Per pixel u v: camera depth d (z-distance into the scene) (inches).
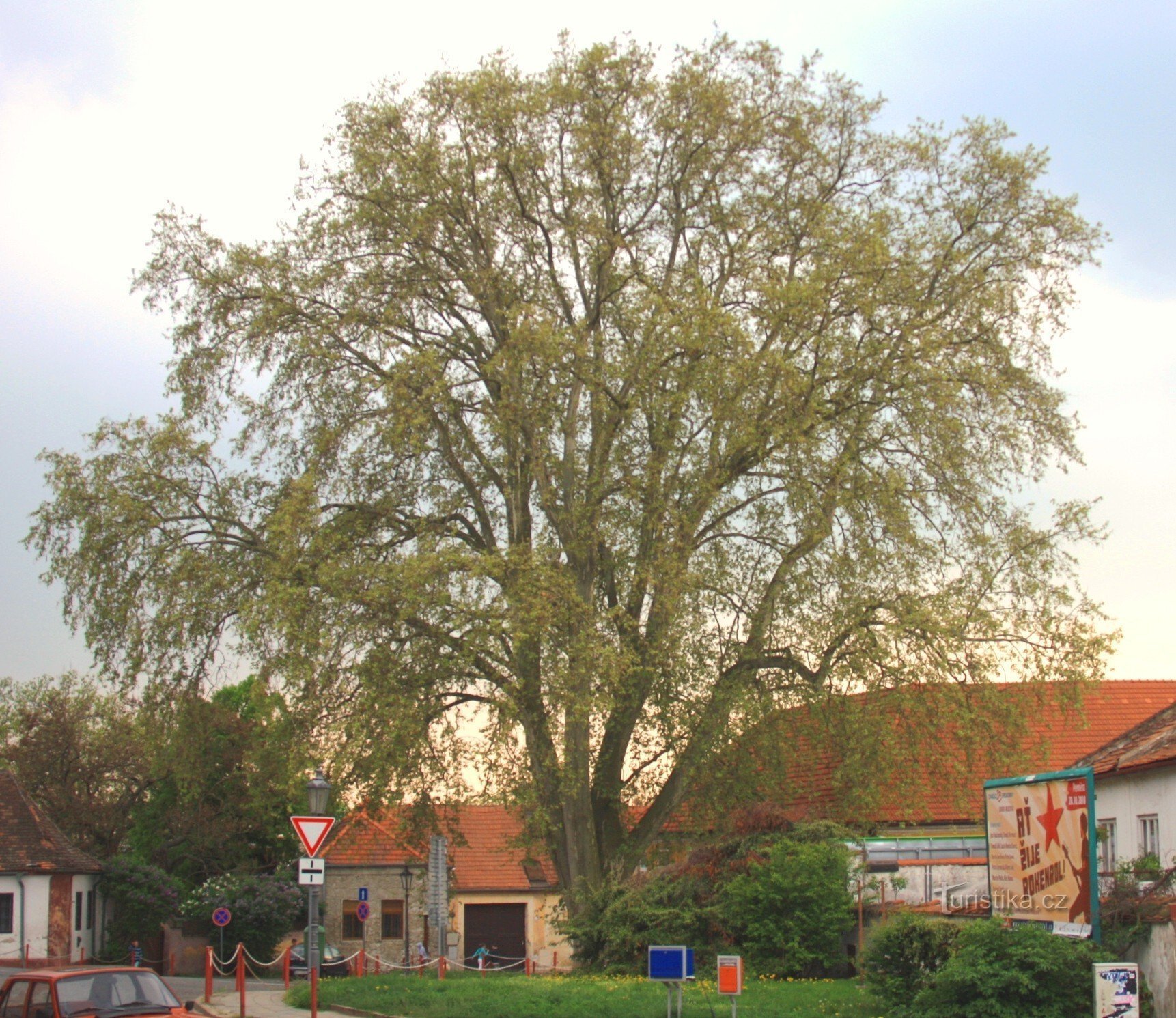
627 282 1075.9
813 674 982.4
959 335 1011.3
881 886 933.8
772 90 1084.5
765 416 954.7
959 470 971.9
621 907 965.8
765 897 908.6
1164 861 782.5
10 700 2356.1
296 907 1963.6
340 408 1101.1
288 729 964.6
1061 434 1003.3
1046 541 950.4
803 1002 711.1
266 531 1029.2
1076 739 1359.5
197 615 1016.9
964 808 989.8
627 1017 651.5
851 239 980.6
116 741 2150.6
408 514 1103.6
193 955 1941.4
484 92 1018.7
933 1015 601.9
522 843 1003.3
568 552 1031.6
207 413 1101.7
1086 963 574.9
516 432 1017.5
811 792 1061.8
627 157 1052.5
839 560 948.0
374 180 1048.8
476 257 1083.9
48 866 1736.0
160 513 1037.8
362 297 1063.6
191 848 2090.3
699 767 1013.2
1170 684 1478.8
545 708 948.6
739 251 1087.0
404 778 946.7
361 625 911.0
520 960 1518.2
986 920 641.0
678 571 931.3
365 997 804.6
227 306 1063.0
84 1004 553.0
